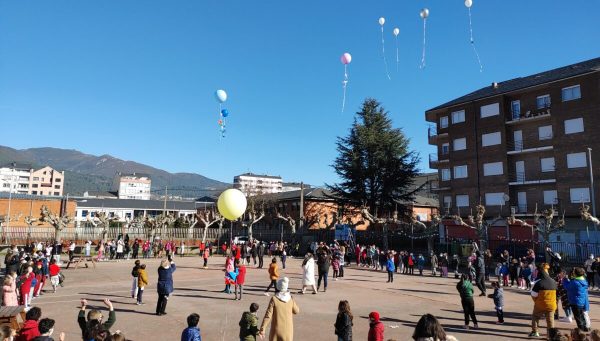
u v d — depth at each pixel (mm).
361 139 48719
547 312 10539
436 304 15648
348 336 8086
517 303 16172
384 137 48781
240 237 52719
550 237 38250
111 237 47438
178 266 29688
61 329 11414
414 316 13430
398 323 12414
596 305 16344
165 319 12586
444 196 50625
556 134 40719
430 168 52938
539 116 42094
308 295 17406
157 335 10773
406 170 48125
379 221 41219
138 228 50844
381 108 51469
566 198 39406
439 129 51969
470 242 37406
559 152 40344
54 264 17984
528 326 12117
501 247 33719
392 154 48531
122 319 12570
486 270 27297
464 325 12227
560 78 40594
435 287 20531
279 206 67562
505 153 44500
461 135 48594
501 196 44438
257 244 31484
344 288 19562
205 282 21000
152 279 22250
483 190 45969
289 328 8211
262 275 24312
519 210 43375
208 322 12258
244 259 32594
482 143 46594
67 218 45656
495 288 12711
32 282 14000
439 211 47375
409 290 19297
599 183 37438
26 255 19062
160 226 50375
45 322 6621
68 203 69062
